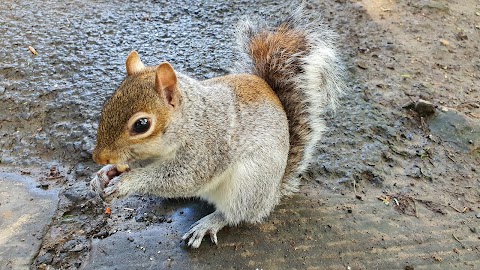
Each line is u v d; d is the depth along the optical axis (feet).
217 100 1.14
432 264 1.18
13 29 1.84
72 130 1.44
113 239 1.19
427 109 1.58
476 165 1.45
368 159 1.44
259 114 1.19
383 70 1.80
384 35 2.00
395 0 2.28
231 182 1.19
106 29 1.91
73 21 1.93
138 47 1.82
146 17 2.02
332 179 1.38
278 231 1.24
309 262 1.17
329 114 1.58
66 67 1.68
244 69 1.37
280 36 1.35
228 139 1.14
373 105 1.63
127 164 1.09
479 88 1.74
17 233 1.18
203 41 1.90
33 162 1.36
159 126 1.03
